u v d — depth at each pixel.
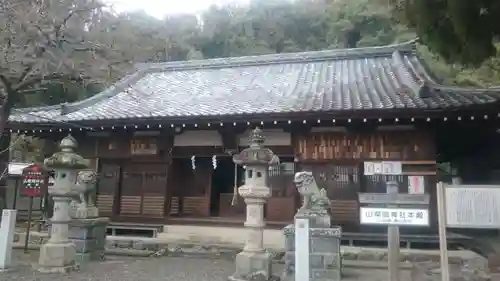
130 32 12.29
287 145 11.89
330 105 10.57
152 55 14.63
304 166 11.56
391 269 5.79
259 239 7.67
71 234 9.85
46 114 13.15
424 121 10.24
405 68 14.51
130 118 11.77
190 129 12.64
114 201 13.16
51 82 8.87
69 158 8.55
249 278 7.32
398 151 10.87
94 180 10.45
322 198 8.12
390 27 31.61
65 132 13.34
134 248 11.33
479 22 7.77
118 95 15.41
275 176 12.20
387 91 11.81
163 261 9.88
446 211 5.48
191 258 10.34
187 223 12.56
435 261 9.45
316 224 7.85
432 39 9.09
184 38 35.44
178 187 13.53
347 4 34.97
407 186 10.70
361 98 11.18
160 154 13.02
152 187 13.02
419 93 10.45
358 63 16.41
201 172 13.70
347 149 11.27
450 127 10.91
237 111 11.13
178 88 15.86
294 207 11.87
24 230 12.90
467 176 16.34
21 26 7.88
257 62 18.02
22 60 7.89
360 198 6.18
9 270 8.23
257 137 7.93
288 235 7.99
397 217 5.93
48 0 8.21
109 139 13.41
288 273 7.84
